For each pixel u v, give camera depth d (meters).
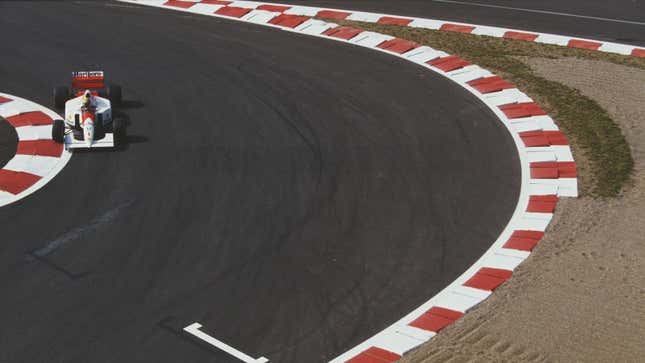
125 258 22.41
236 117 30.97
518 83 34.38
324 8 43.38
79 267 21.98
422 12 43.19
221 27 40.56
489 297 20.80
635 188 26.17
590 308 19.98
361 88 33.72
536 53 37.78
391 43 38.66
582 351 18.28
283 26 40.81
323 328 19.69
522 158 28.25
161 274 21.73
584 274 21.53
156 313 20.20
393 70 35.66
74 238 23.28
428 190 26.14
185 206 25.00
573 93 33.34
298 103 32.22
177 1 44.09
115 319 19.95
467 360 18.16
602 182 26.62
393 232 23.83
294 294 20.98
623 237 23.31
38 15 41.75
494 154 28.50
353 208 25.03
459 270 22.05
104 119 29.31
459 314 20.12
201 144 28.88
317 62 36.38
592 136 29.77
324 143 29.05
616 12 43.47
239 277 21.66
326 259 22.52
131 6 43.41
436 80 34.69
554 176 27.00
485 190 26.20
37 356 18.66
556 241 23.30
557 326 19.28
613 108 31.95
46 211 24.62
